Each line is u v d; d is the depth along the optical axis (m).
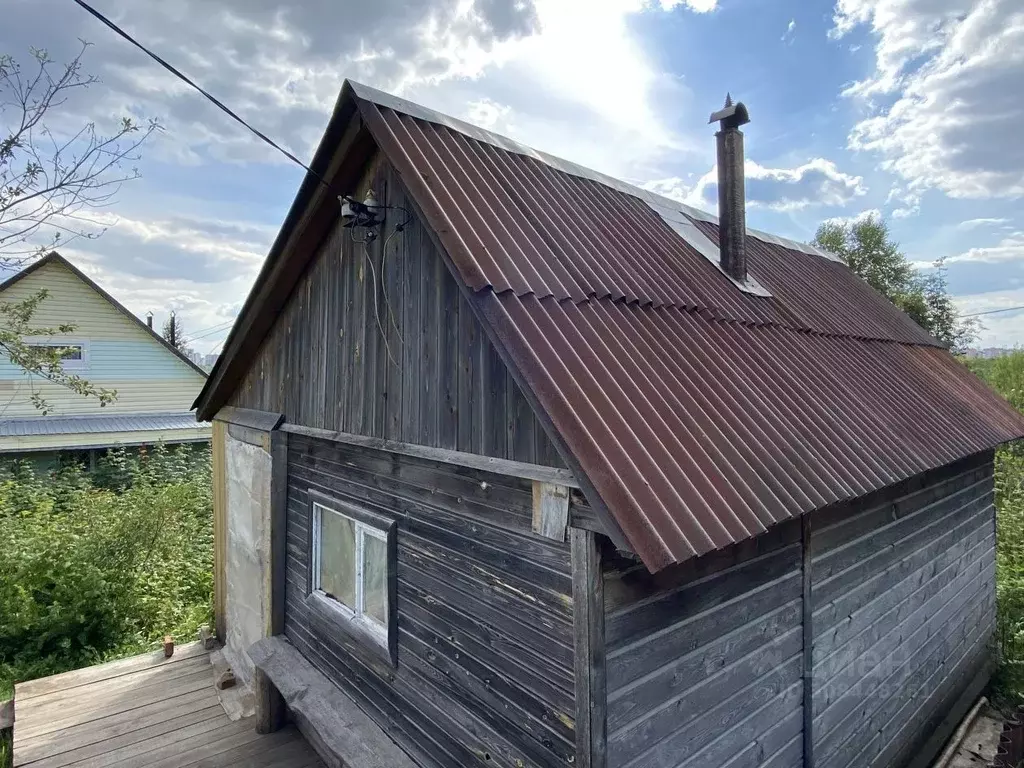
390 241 3.69
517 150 4.61
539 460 2.60
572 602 2.52
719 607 3.00
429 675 3.48
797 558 3.51
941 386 5.63
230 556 6.28
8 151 7.06
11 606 7.00
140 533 8.81
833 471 3.23
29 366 8.53
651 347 3.26
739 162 5.32
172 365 19.84
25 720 5.02
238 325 5.50
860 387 4.52
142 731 4.86
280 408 5.34
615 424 2.46
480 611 3.08
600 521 2.16
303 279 4.88
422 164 3.29
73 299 18.06
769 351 4.18
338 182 3.97
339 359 4.34
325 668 4.62
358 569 4.27
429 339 3.35
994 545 6.61
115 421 17.89
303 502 5.00
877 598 4.37
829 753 3.83
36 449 15.49
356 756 3.58
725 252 5.30
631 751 2.55
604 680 2.43
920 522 5.00
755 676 3.21
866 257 25.72
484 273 2.75
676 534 2.15
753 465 2.83
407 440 3.54
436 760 3.41
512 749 2.86
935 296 22.61
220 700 5.36
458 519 3.24
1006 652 6.53
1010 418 5.94
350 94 3.55
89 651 7.02
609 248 4.10
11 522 9.11
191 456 16.67
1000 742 4.97
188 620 7.84
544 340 2.63
